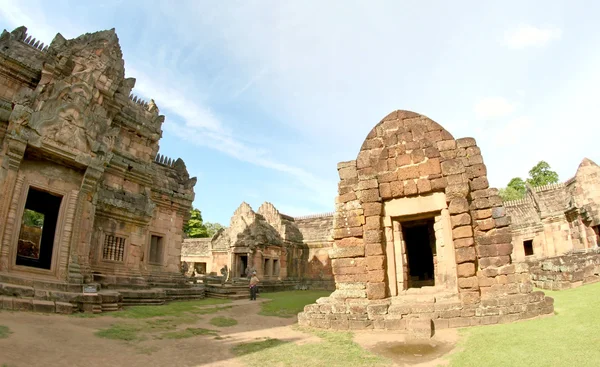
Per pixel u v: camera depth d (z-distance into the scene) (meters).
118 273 19.31
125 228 20.08
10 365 6.39
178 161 27.11
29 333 8.61
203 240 42.78
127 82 21.98
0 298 10.59
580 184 27.41
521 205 34.31
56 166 15.05
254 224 36.44
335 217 13.48
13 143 13.38
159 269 23.44
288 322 14.43
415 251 22.00
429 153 12.83
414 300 11.94
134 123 21.92
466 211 11.86
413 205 12.83
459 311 11.15
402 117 13.69
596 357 7.00
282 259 38.53
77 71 16.84
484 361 7.68
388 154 13.34
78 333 9.52
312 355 8.81
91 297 12.92
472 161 12.70
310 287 39.53
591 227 26.56
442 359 8.26
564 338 8.38
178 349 9.23
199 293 23.22
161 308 16.11
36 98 14.53
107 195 19.22
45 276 13.77
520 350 8.04
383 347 9.48
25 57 17.16
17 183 13.69
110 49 18.19
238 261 36.53
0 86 15.74
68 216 14.97
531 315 10.89
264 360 8.44
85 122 15.61
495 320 10.86
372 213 12.80
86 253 15.74
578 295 13.32
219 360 8.41
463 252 11.68
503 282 11.49
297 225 44.50
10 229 13.20
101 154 16.19
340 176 13.88
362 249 12.77
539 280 18.28
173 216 25.16
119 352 8.40
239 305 20.02
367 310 11.77
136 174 21.31
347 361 8.32
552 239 30.12
